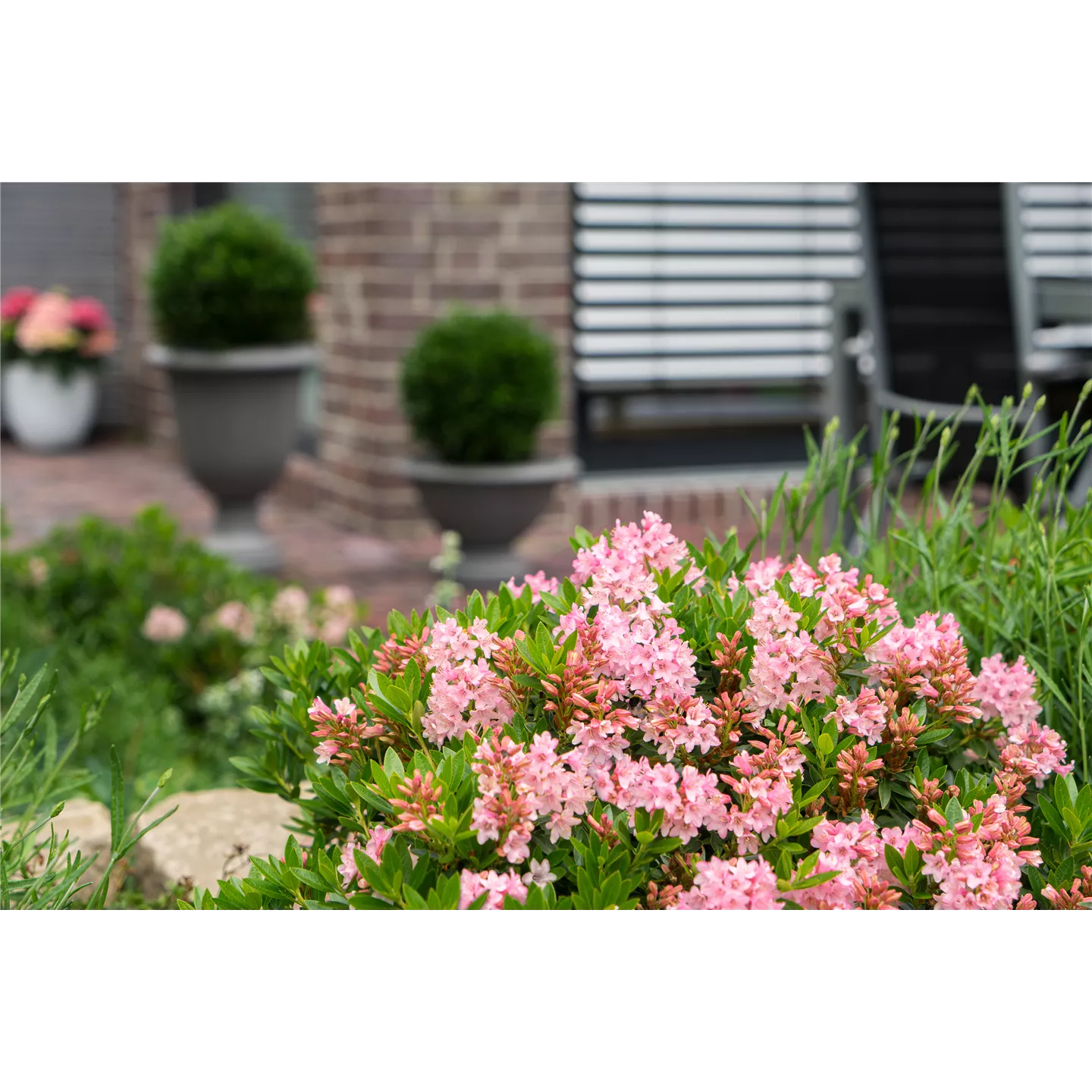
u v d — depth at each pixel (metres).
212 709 3.75
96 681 3.62
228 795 2.39
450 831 1.23
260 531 6.55
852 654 1.44
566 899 1.25
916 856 1.33
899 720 1.41
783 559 1.88
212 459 6.30
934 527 1.88
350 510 7.27
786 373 7.60
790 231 7.45
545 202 6.84
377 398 6.83
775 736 1.40
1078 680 1.61
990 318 3.84
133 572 4.41
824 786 1.34
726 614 1.49
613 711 1.33
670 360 7.40
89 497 8.52
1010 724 1.54
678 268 7.36
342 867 1.34
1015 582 1.77
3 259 11.30
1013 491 3.48
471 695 1.38
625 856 1.29
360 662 1.65
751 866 1.27
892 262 4.09
